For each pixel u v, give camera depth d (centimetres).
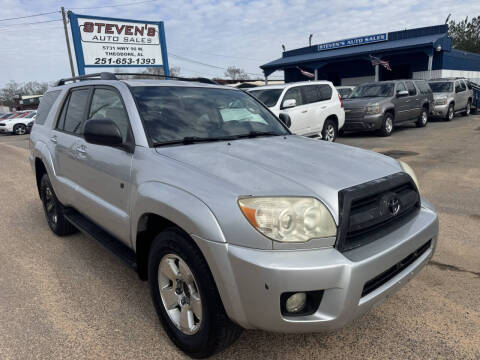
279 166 243
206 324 222
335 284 195
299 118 983
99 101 351
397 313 289
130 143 287
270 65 2877
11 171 973
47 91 502
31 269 378
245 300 201
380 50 2244
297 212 200
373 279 216
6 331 277
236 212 203
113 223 307
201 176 230
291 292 194
